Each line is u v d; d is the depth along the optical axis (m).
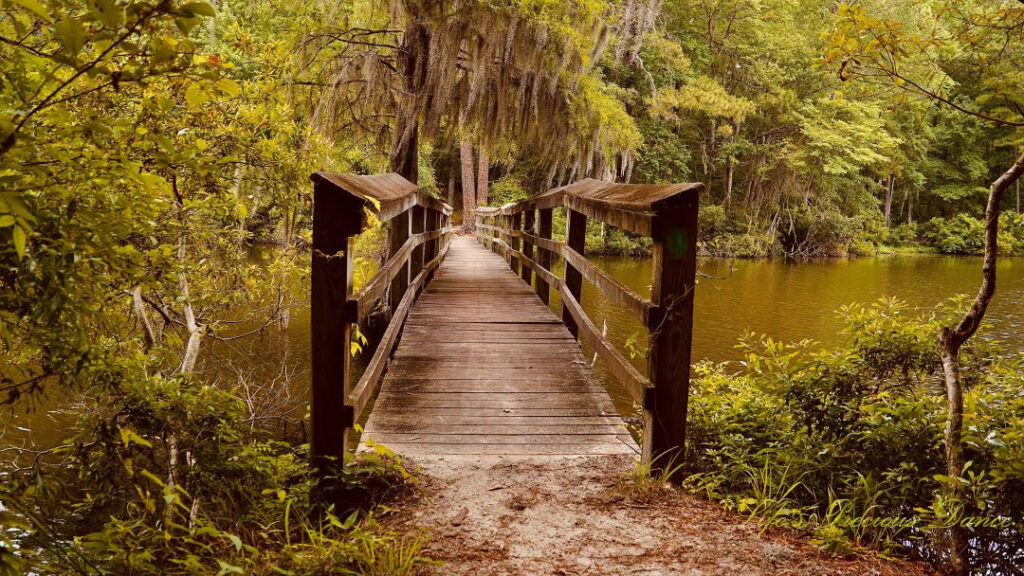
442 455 3.47
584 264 5.05
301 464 3.01
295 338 10.13
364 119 10.98
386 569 2.17
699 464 3.78
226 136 3.83
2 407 2.40
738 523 2.70
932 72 3.96
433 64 9.73
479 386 4.70
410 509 2.77
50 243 1.74
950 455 2.78
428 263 9.04
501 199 34.16
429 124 10.08
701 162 36.25
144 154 2.49
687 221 3.06
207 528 2.04
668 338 3.10
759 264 28.95
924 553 2.85
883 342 3.96
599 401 4.43
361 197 2.81
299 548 2.36
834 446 3.45
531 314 7.32
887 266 29.69
